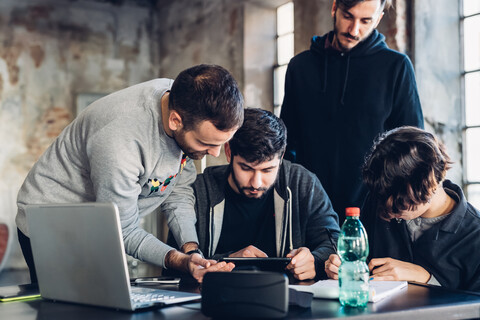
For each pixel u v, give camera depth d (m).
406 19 3.61
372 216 2.17
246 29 5.53
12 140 6.86
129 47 7.37
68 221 1.48
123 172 1.74
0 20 6.84
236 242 2.39
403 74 2.56
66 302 1.56
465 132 3.67
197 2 6.43
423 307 1.38
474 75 3.61
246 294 1.26
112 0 7.29
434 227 1.98
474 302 1.44
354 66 2.62
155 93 1.82
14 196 6.84
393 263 1.87
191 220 2.23
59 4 7.08
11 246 6.79
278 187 2.37
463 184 3.67
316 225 2.33
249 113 2.10
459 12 3.70
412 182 1.80
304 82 2.75
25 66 6.94
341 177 2.62
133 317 1.33
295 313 1.33
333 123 2.65
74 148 1.91
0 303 1.58
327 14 4.26
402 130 1.90
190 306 1.45
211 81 1.64
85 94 7.11
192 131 1.70
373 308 1.38
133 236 1.87
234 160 2.15
